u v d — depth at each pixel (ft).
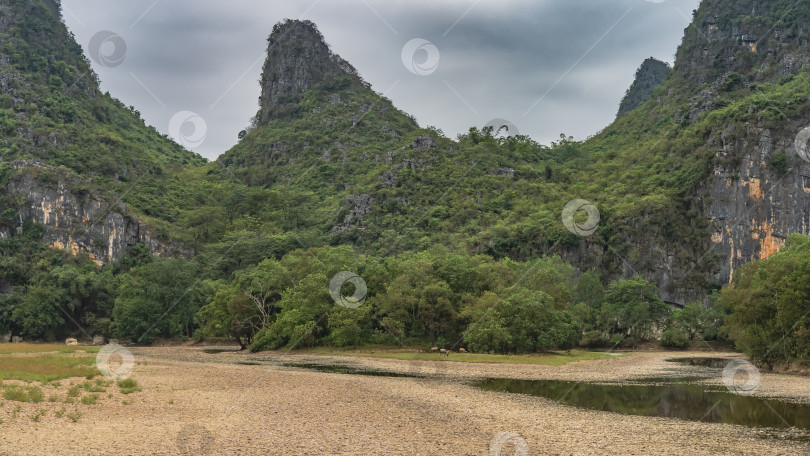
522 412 120.98
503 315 289.33
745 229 616.39
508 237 610.24
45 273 529.86
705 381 184.44
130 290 432.25
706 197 642.22
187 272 464.65
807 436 99.91
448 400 135.74
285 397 135.44
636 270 595.47
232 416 109.50
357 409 120.98
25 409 103.96
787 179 611.06
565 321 306.14
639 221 617.62
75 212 628.28
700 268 615.98
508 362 242.17
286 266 355.15
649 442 94.22
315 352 297.53
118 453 79.71
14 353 267.80
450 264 334.24
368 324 313.94
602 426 106.93
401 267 338.13
